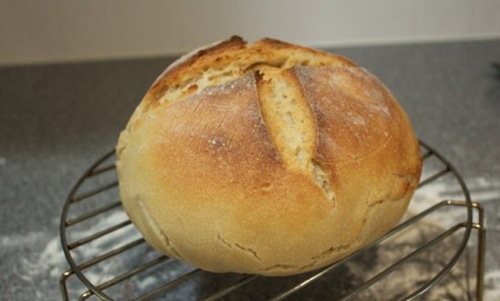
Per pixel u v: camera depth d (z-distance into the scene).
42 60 0.68
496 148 0.52
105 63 0.68
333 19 0.69
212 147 0.31
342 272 0.39
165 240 0.32
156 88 0.35
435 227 0.42
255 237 0.30
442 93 0.62
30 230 0.44
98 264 0.40
